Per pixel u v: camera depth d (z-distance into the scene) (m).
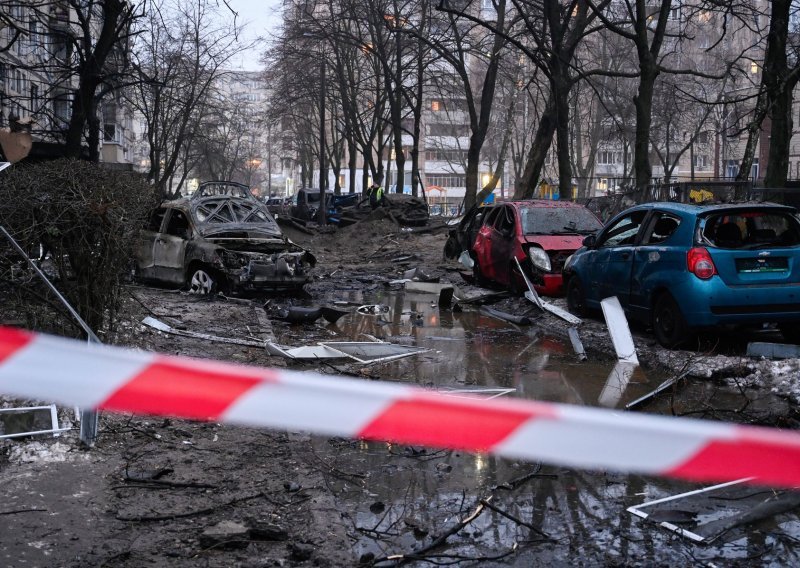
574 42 23.17
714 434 1.34
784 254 8.92
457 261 21.16
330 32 42.00
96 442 5.24
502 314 12.77
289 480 4.77
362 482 4.98
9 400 5.75
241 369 1.51
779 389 7.38
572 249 13.76
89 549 3.72
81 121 19.53
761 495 4.74
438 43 34.09
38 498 4.30
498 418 1.41
